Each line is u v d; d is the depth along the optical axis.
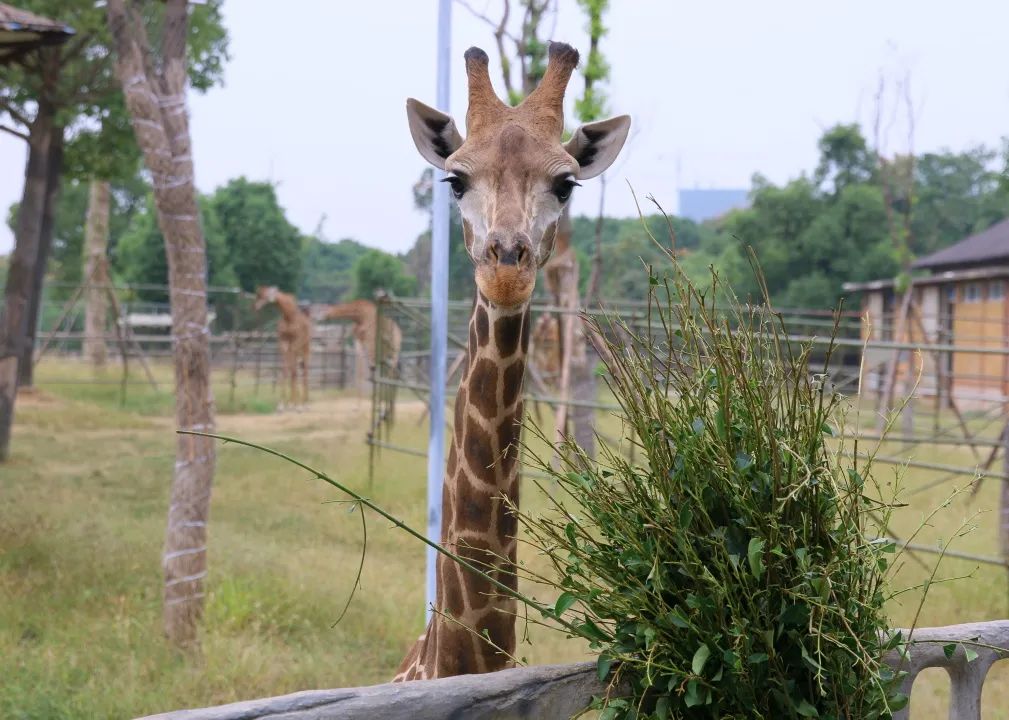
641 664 2.08
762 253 35.44
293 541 8.73
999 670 6.07
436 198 5.71
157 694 5.04
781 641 2.11
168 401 20.53
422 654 3.58
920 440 7.56
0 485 10.47
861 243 35.44
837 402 2.31
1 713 4.66
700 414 2.22
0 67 14.46
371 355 24.83
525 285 2.83
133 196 50.59
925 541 9.02
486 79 3.23
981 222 44.00
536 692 2.18
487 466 3.10
